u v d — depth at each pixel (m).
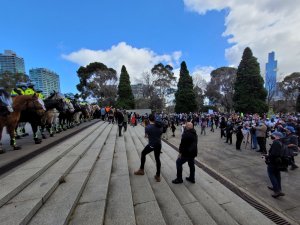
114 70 46.56
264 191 5.12
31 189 3.37
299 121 11.57
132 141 10.74
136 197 3.96
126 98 43.09
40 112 6.46
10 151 5.42
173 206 3.78
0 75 30.83
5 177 3.63
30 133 10.40
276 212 4.04
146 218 3.19
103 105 43.81
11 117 5.67
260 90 33.66
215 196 4.56
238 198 4.48
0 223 2.43
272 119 13.53
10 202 2.94
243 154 9.24
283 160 4.66
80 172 4.51
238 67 35.91
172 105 54.81
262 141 9.35
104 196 3.56
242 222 3.52
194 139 5.08
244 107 33.50
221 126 14.12
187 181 5.36
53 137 8.16
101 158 6.15
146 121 12.96
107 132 12.60
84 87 45.34
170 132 17.78
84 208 3.16
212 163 7.74
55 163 4.85
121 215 3.10
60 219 2.69
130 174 5.41
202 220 3.40
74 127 12.78
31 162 4.59
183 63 41.47
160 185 4.85
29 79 32.75
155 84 50.66
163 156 8.14
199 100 52.34
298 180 5.88
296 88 44.50
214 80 49.34
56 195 3.38
